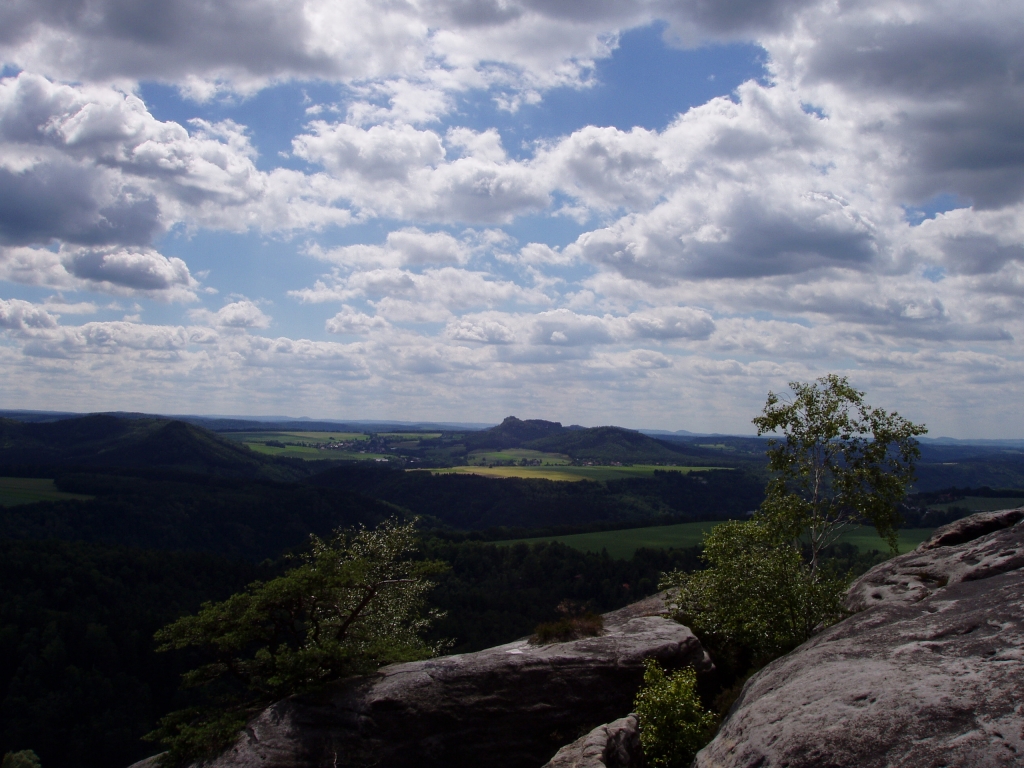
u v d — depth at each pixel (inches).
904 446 898.7
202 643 830.5
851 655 411.5
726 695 674.2
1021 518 762.2
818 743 318.7
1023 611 378.3
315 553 1059.9
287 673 724.0
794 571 726.5
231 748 687.7
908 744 292.4
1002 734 271.4
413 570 1016.9
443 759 665.0
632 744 554.9
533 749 671.1
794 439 948.0
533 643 778.8
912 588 655.1
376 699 679.7
